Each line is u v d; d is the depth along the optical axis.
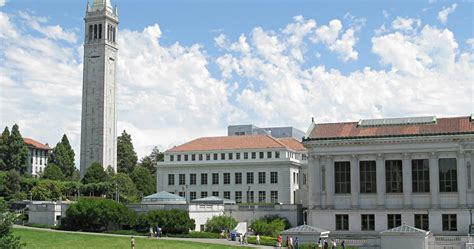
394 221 110.44
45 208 120.25
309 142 116.19
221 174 173.12
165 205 117.81
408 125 115.25
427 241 91.06
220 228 118.31
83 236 92.06
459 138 106.81
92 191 190.25
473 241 93.69
